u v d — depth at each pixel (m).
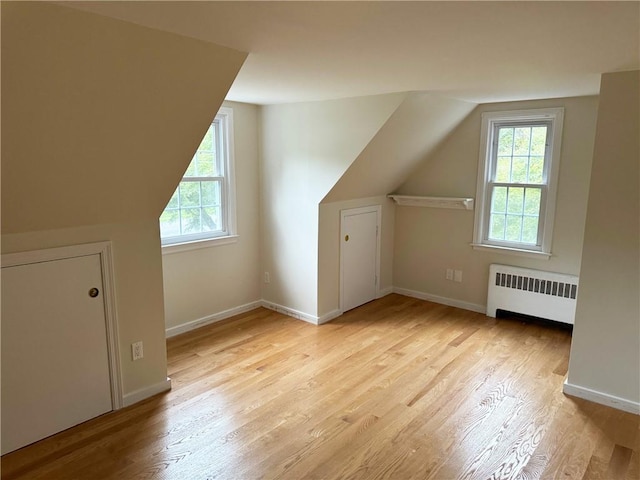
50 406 2.43
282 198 4.23
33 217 2.20
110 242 2.57
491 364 3.32
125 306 2.69
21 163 1.90
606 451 2.33
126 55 1.78
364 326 4.10
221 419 2.61
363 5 1.46
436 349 3.59
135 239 2.68
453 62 2.29
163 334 2.89
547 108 3.77
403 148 3.97
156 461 2.24
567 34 1.78
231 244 4.23
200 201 3.98
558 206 3.84
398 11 1.51
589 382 2.82
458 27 1.69
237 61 2.11
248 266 4.45
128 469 2.18
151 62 1.87
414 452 2.31
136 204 2.57
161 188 2.58
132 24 1.66
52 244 2.35
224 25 1.68
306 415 2.66
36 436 2.39
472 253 4.45
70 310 2.45
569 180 3.76
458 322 4.20
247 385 3.01
